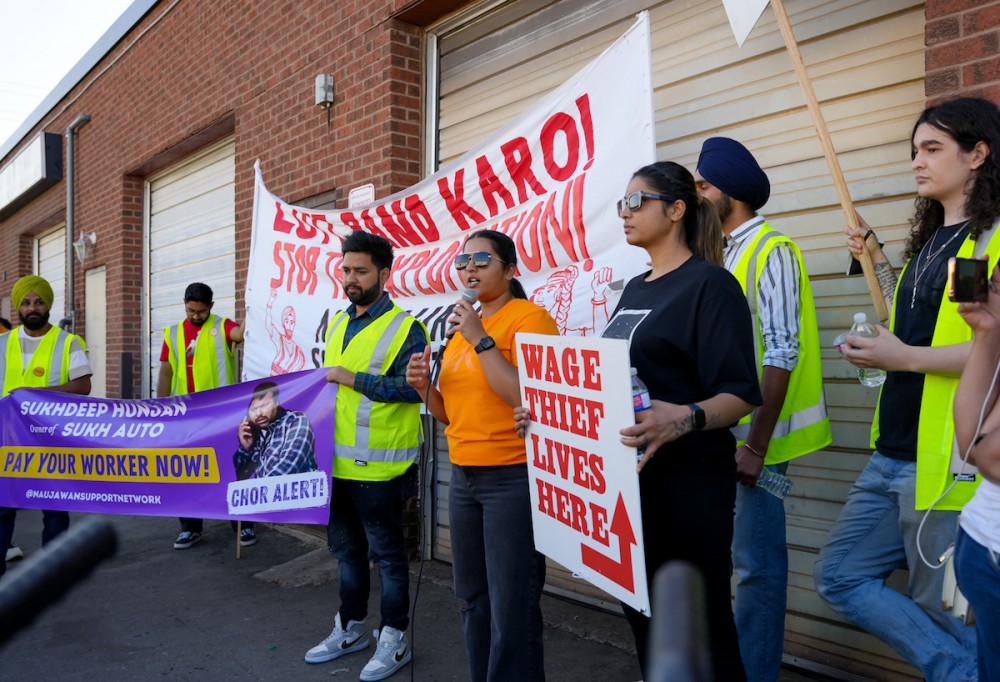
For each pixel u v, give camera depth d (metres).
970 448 1.59
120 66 9.41
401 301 4.68
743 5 2.81
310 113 6.02
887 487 2.37
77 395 4.54
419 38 5.33
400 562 3.50
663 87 3.80
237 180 7.02
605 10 4.13
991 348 1.56
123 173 9.43
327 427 3.70
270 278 5.33
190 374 5.78
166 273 9.14
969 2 2.54
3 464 4.58
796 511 3.21
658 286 2.19
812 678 3.16
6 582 0.56
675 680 0.40
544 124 3.71
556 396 2.24
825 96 3.15
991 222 2.05
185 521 5.63
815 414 2.68
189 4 7.79
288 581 4.77
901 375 2.33
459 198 4.24
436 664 3.51
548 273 3.76
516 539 2.54
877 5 2.99
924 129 2.20
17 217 14.20
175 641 3.88
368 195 5.39
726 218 2.82
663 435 1.89
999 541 1.54
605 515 2.03
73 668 3.57
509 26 4.75
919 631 2.26
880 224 2.97
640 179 2.21
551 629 3.84
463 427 2.63
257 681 3.39
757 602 2.62
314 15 5.95
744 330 2.03
